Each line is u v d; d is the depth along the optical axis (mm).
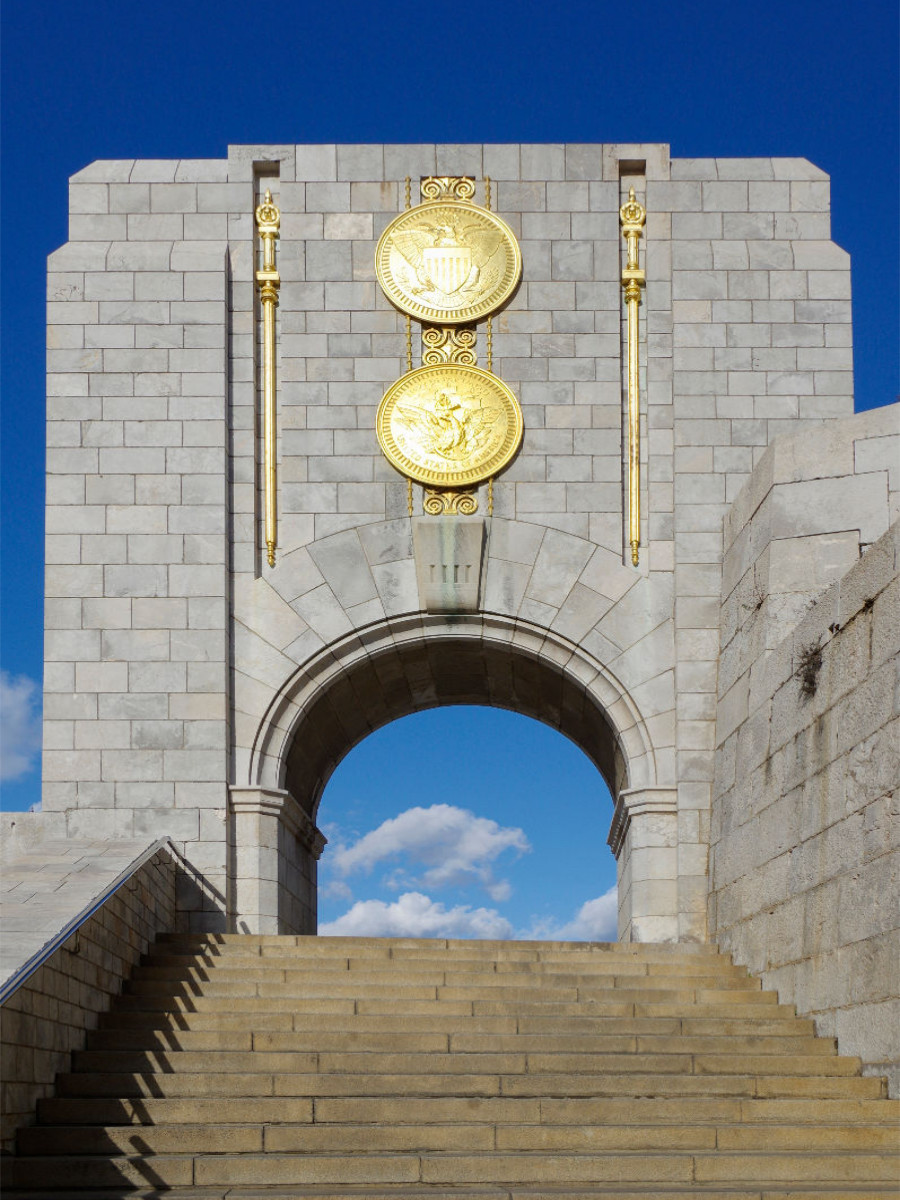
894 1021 14508
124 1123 13883
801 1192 12258
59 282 23219
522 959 19000
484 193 23922
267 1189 12758
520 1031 16219
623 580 22984
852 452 19156
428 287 23609
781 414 23062
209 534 22641
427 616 22891
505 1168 13023
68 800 21922
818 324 23297
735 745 20781
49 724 22141
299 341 23562
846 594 16359
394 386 23312
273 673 22656
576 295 23656
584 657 22797
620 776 24344
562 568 23031
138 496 22734
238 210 23719
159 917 19875
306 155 23984
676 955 19562
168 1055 15078
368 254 23797
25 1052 13562
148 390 22969
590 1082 14898
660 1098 14570
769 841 18688
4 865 17984
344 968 17984
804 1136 13672
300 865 24906
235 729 22484
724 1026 16484
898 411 18969
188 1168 12938
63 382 22969
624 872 24016
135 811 21891
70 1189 12766
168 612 22438
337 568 23000
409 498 23156
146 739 22109
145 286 23234
